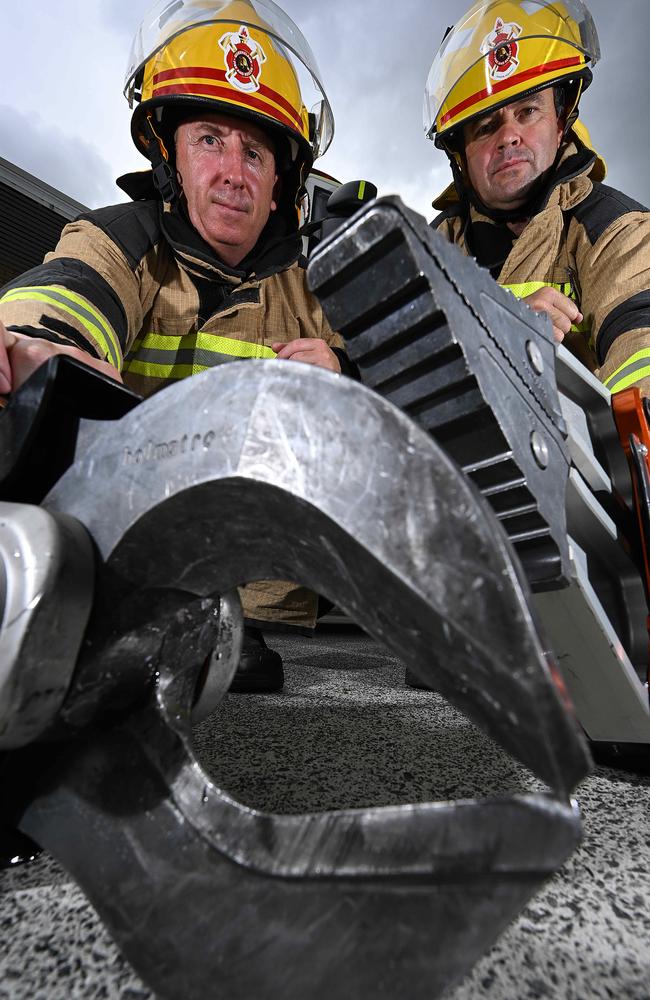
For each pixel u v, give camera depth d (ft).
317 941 0.88
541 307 3.90
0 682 1.07
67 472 1.29
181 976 0.93
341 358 4.87
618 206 5.06
